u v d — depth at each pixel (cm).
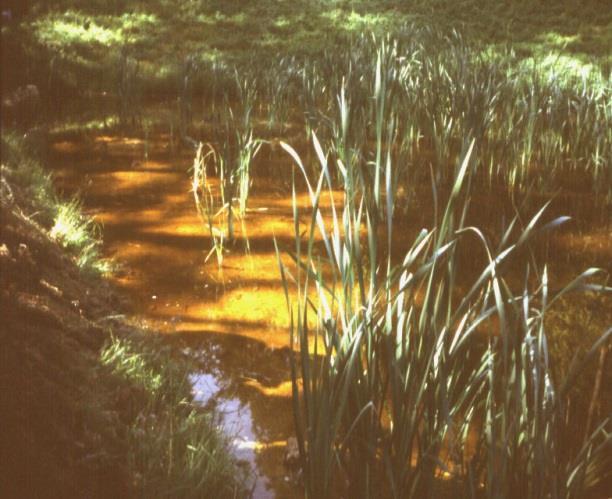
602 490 321
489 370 289
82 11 1427
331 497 307
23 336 346
